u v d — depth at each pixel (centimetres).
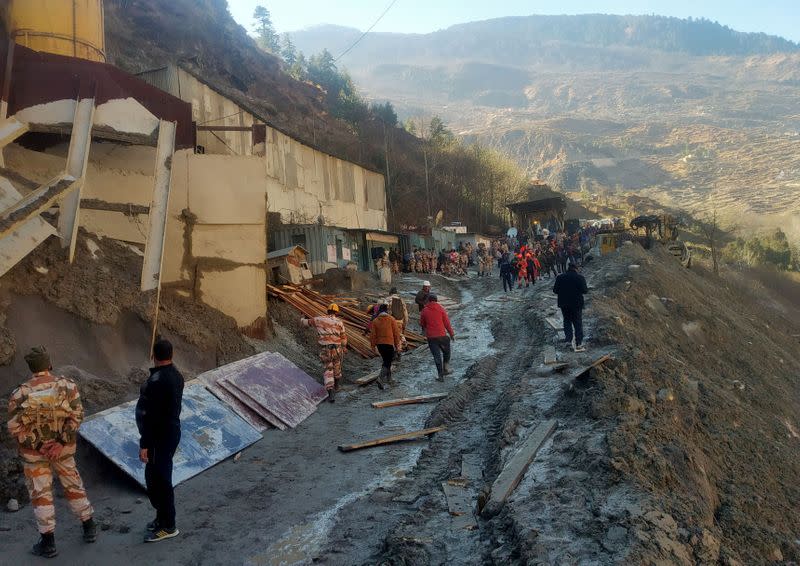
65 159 949
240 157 1101
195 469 665
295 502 604
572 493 523
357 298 2041
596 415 694
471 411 905
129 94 928
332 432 838
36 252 783
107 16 4412
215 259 1084
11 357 657
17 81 845
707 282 3825
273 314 1292
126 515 558
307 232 2495
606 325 1298
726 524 560
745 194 16650
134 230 1023
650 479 554
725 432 876
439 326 1146
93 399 696
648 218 4000
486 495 559
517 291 2445
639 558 413
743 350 2186
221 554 497
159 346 533
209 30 5869
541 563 414
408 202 5666
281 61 8512
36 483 469
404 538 498
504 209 6669
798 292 5612
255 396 866
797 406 1920
